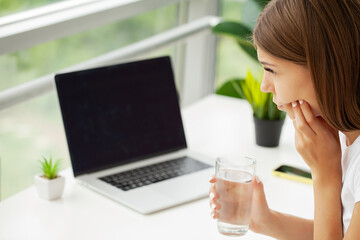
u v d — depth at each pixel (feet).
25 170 6.43
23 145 6.31
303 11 3.14
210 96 7.29
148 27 8.23
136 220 4.00
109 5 6.78
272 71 3.40
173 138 5.29
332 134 3.72
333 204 3.61
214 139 5.81
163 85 5.32
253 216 3.93
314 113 3.69
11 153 6.18
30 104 6.25
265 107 5.49
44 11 6.18
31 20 5.83
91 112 4.81
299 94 3.36
